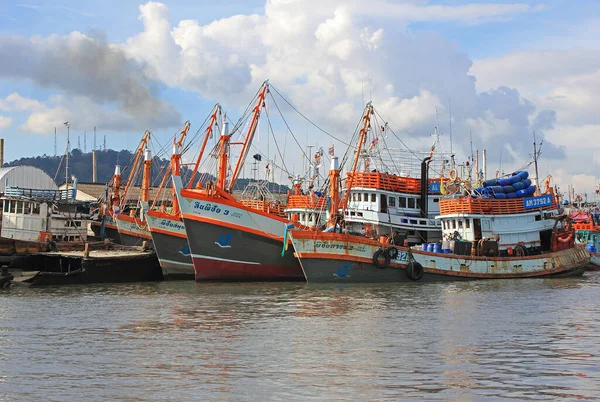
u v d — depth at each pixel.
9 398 16.86
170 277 52.56
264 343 23.94
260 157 62.44
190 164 55.94
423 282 47.91
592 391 17.31
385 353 22.11
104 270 48.72
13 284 45.41
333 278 46.16
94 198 102.88
